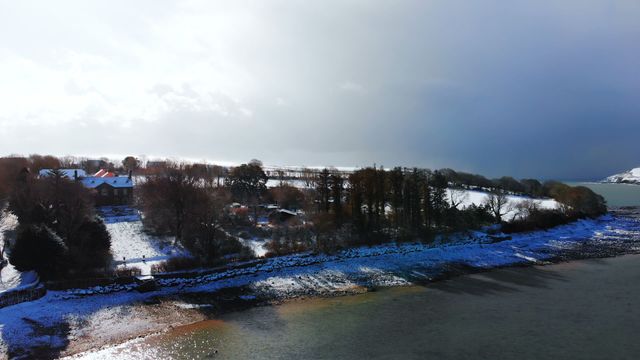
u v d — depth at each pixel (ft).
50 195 280.92
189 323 182.70
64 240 246.06
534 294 222.28
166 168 540.11
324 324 182.09
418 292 228.02
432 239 326.44
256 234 319.47
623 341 162.81
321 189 359.46
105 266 233.35
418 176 420.77
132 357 149.89
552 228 399.85
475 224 370.12
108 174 504.43
